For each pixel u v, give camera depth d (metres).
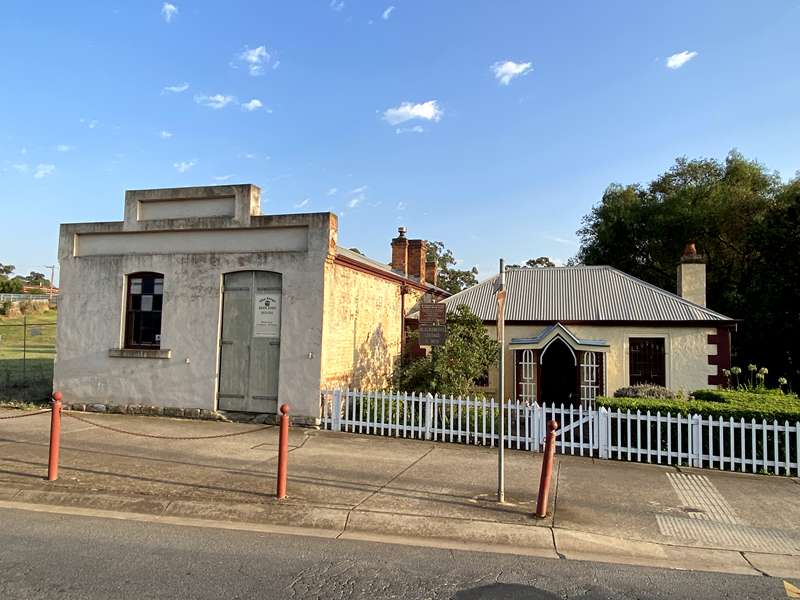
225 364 12.81
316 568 5.18
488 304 19.11
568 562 5.57
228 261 12.94
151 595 4.50
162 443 10.12
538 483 8.20
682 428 10.02
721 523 6.74
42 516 6.59
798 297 23.56
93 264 13.86
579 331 17.42
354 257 15.43
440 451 10.20
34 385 17.62
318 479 8.01
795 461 9.48
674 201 29.83
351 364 14.20
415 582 4.93
